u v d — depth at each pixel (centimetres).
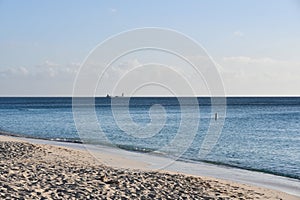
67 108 10062
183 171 1762
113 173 1359
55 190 1007
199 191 1220
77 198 955
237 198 1186
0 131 3947
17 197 898
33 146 2125
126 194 1057
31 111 8438
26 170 1252
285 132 3972
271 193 1332
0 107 11012
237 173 1814
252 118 6041
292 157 2414
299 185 1568
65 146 2581
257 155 2480
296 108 10294
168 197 1074
